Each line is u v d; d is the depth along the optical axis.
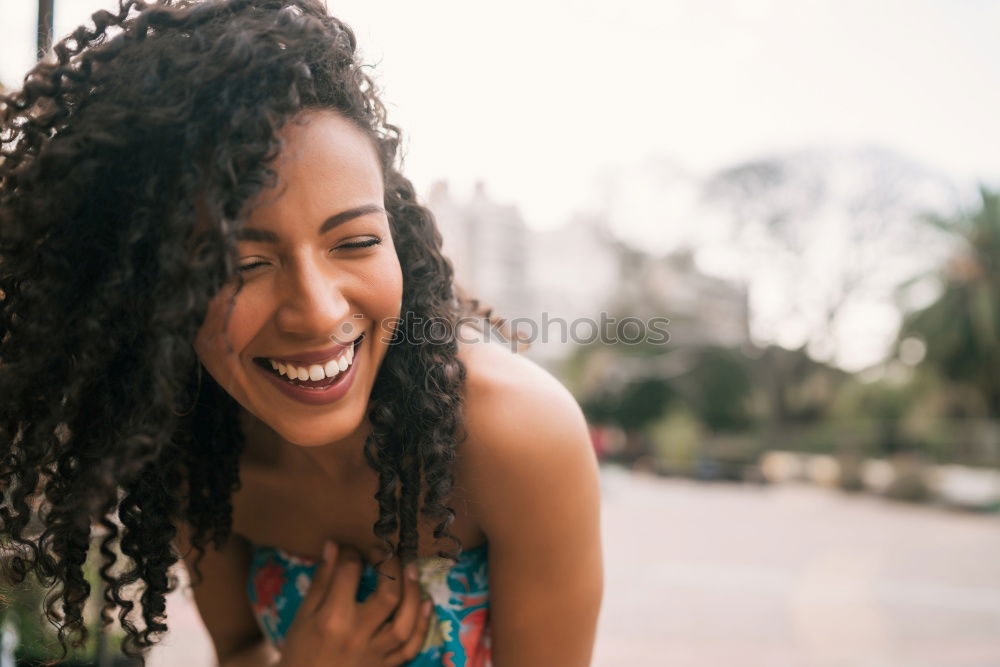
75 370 0.80
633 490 15.08
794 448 20.48
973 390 18.97
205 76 0.72
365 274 0.76
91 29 0.83
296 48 0.73
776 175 26.75
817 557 7.50
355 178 0.74
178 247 0.72
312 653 1.00
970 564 7.16
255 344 0.76
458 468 0.92
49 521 0.90
